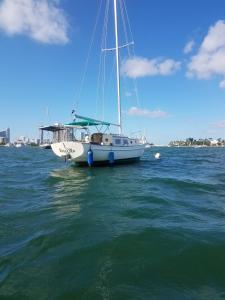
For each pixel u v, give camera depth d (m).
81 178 17.05
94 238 6.34
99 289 4.27
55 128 23.05
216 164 31.00
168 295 4.12
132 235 6.47
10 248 5.86
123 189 13.00
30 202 10.48
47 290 4.26
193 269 4.92
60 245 5.97
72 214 8.58
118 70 27.12
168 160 38.28
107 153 22.53
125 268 4.94
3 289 4.30
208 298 4.05
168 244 5.96
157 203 9.95
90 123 23.14
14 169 23.83
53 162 32.97
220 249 5.70
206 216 8.26
